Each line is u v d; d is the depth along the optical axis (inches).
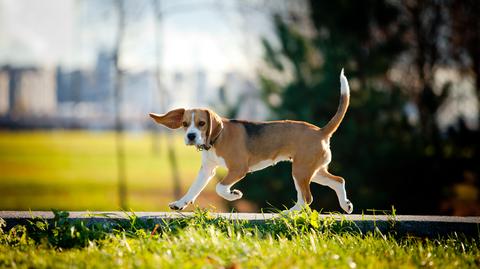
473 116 661.9
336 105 593.0
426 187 588.1
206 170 301.6
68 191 1011.3
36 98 3353.8
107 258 223.8
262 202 586.9
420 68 682.8
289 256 225.6
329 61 603.5
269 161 304.3
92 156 1713.8
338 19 634.8
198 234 243.3
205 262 213.5
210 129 291.1
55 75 3302.2
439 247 257.3
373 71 608.7
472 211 591.8
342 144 579.2
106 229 269.1
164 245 235.9
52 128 2878.9
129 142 2315.5
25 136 2507.4
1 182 1127.6
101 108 2925.7
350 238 262.7
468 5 692.7
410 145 590.2
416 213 586.9
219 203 791.7
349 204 307.3
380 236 280.1
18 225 271.3
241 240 243.6
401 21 679.7
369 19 645.3
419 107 664.4
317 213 276.7
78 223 258.7
